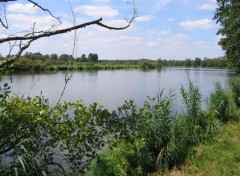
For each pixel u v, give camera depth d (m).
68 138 4.91
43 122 4.46
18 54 3.62
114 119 5.70
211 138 8.52
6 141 4.18
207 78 51.22
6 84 4.57
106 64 126.31
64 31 3.62
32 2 3.42
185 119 8.58
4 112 4.44
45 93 26.33
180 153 7.08
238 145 7.78
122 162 6.29
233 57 35.12
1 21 3.38
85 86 35.09
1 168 4.00
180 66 191.50
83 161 6.93
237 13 33.84
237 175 5.98
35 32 3.52
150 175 6.52
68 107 5.25
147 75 64.38
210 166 6.59
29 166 3.99
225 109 10.83
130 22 4.03
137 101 22.58
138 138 6.60
